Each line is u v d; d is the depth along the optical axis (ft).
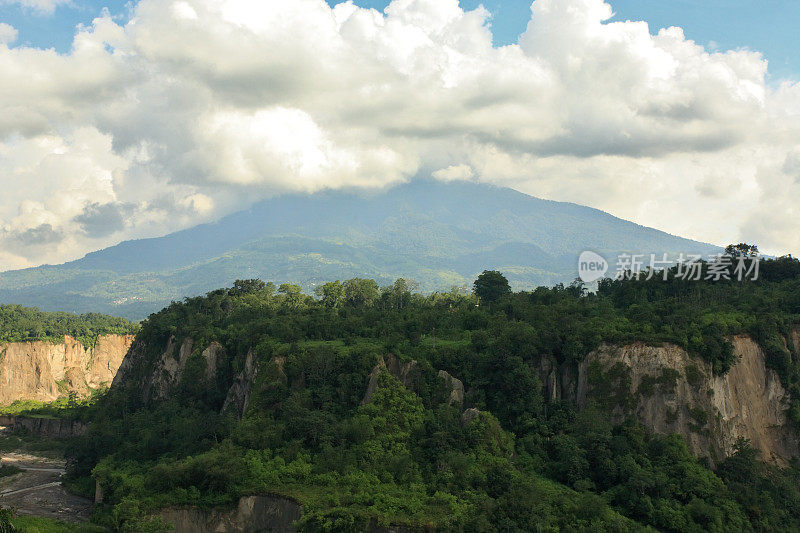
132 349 526.16
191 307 513.04
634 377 308.19
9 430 602.85
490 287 521.24
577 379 324.60
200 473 280.51
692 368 303.48
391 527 240.73
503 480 263.08
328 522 234.99
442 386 317.63
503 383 319.06
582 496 257.34
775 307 357.82
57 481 415.85
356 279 553.64
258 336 386.73
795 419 318.24
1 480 420.36
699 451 290.76
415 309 462.60
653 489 269.44
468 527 237.25
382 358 328.70
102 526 286.05
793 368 327.26
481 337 338.95
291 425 301.02
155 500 272.10
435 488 266.36
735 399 312.29
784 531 264.93
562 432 299.79
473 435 285.64
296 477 276.00
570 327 338.54
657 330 325.83
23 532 254.68
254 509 267.80
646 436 295.89
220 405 396.37
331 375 330.95
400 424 299.17
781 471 302.45
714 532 252.62
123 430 400.67
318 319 406.62
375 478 269.85
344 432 292.40
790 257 455.63
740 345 323.57
